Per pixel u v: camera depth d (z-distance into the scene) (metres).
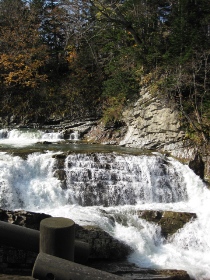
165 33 24.98
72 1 28.97
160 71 22.09
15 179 14.98
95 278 3.38
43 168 15.83
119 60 24.94
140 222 13.28
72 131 25.38
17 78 29.61
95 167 16.47
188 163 18.47
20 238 4.03
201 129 19.47
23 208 14.31
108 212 13.93
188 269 11.25
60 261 3.49
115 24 26.36
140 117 21.95
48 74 30.89
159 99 21.20
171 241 12.96
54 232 3.68
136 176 16.62
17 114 28.19
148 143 21.11
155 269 10.76
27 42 30.50
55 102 28.33
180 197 16.89
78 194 15.38
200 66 20.19
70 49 31.31
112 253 11.12
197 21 22.84
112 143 23.00
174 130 20.19
